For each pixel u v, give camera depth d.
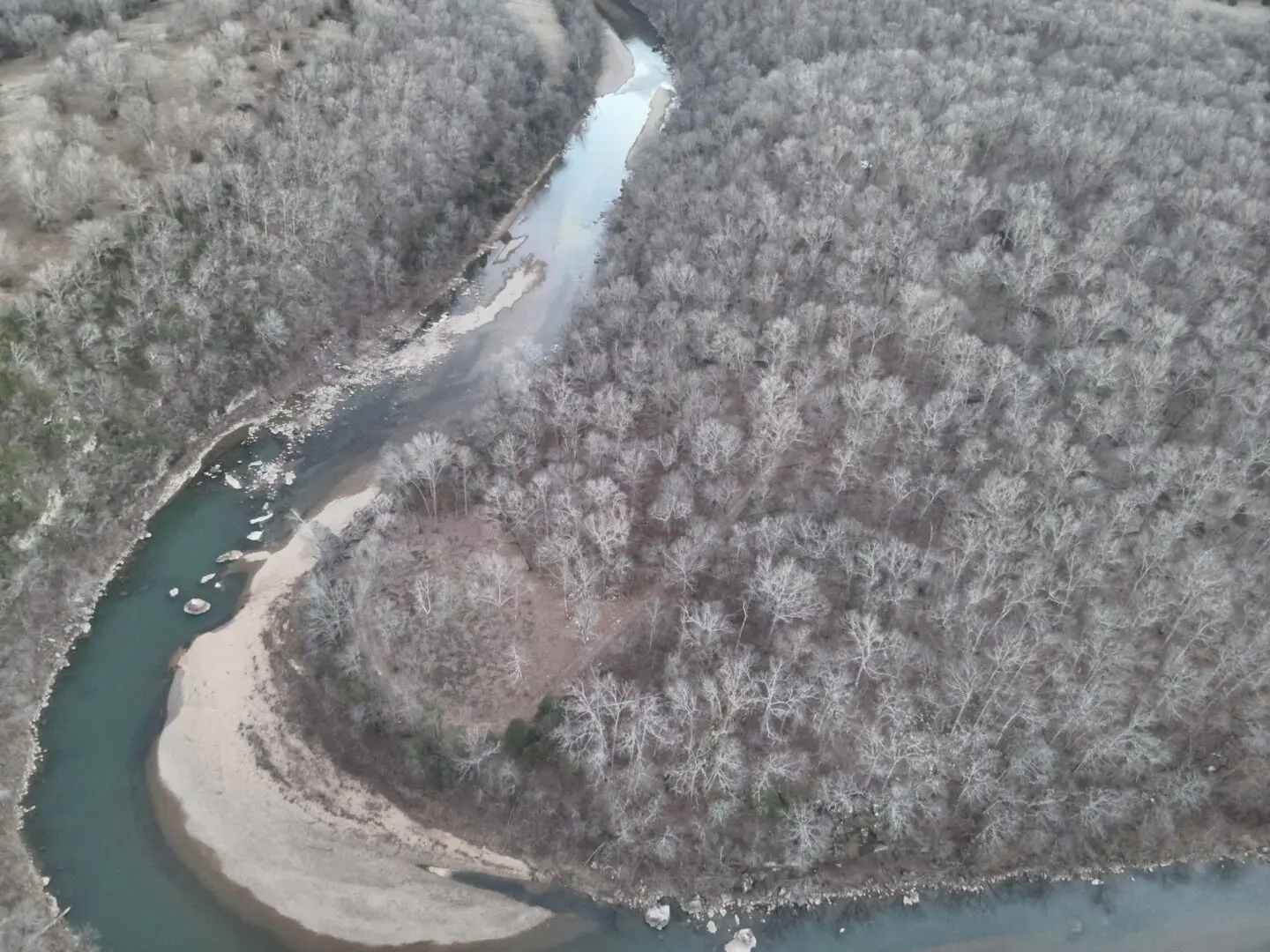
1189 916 82.81
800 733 88.56
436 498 113.19
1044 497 100.31
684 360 121.44
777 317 125.31
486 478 114.00
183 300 124.31
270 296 134.00
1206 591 91.88
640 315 127.50
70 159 122.38
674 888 82.12
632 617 99.94
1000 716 88.81
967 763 85.94
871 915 81.44
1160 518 97.81
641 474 111.00
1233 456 106.06
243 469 120.94
